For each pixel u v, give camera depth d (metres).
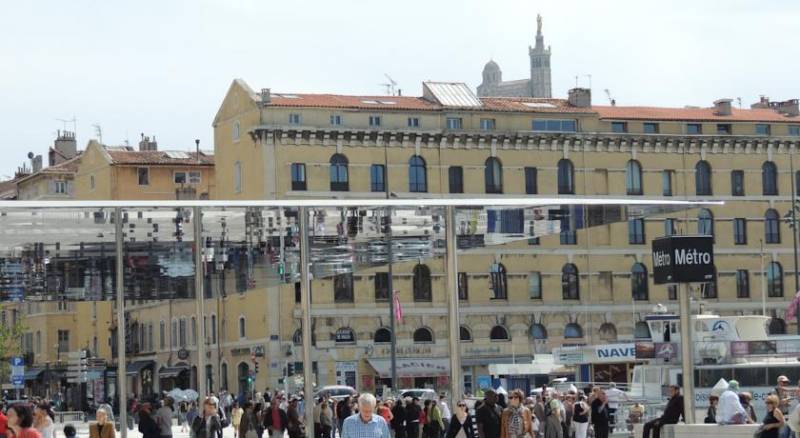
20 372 114.19
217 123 148.00
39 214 57.12
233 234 61.53
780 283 154.25
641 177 150.25
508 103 149.75
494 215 63.78
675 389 55.66
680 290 56.50
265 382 138.88
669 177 151.38
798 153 155.38
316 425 79.25
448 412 82.62
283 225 61.97
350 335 140.00
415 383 141.12
